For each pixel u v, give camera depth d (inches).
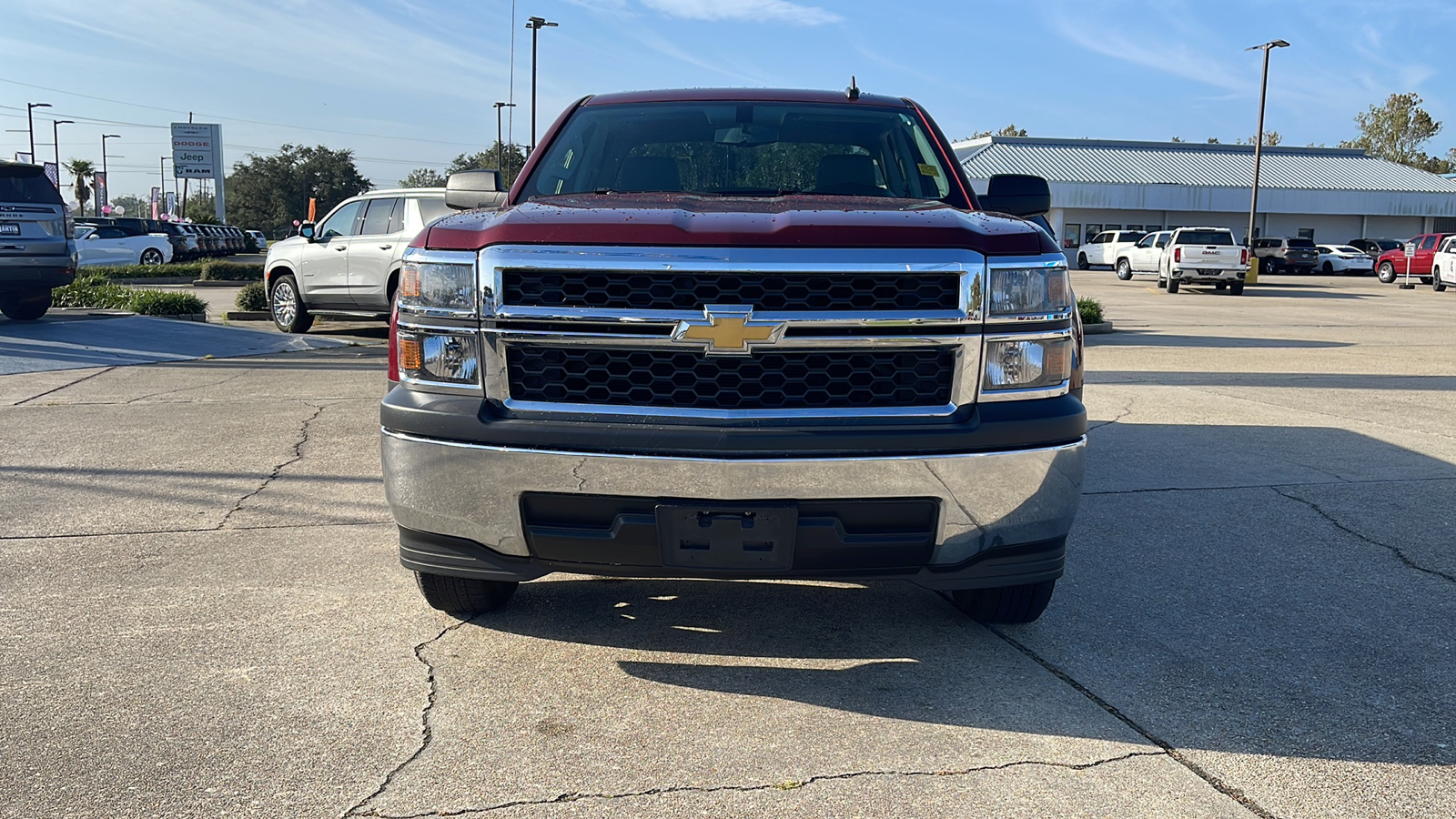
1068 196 2023.9
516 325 115.1
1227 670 129.5
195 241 1537.9
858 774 103.7
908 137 175.2
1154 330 631.8
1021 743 110.3
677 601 153.0
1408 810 97.7
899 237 114.5
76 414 301.4
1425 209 2159.2
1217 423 297.6
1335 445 266.4
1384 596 156.6
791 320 111.6
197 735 110.7
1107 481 226.4
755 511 112.0
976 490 114.7
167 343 471.8
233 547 176.9
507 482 115.7
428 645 135.6
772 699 120.7
